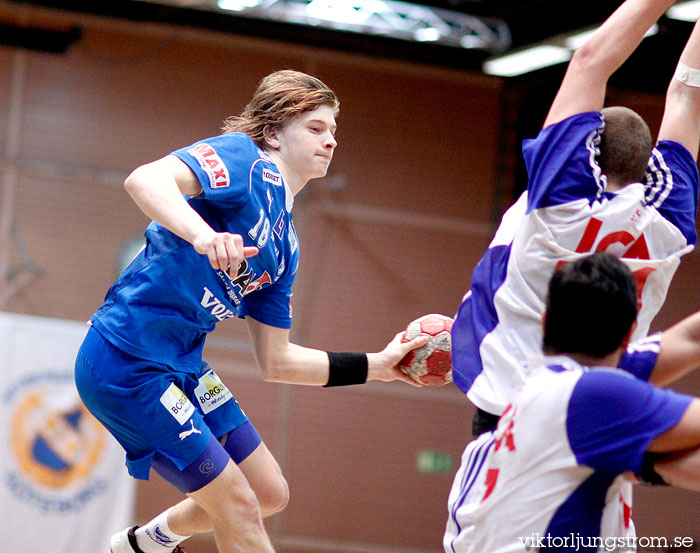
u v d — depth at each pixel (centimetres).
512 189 1363
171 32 1275
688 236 308
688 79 326
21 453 952
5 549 936
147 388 331
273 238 350
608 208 288
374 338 1312
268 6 1121
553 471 246
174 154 328
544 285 292
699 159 1209
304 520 1258
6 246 1203
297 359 390
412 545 1285
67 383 973
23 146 1218
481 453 285
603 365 256
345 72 1342
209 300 340
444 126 1364
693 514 1292
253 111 371
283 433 1266
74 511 959
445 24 1181
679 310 1330
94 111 1245
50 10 1231
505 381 293
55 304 1211
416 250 1338
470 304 316
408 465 1301
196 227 293
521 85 1368
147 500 1188
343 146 1333
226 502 333
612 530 249
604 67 291
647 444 239
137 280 338
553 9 1171
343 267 1314
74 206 1229
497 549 252
